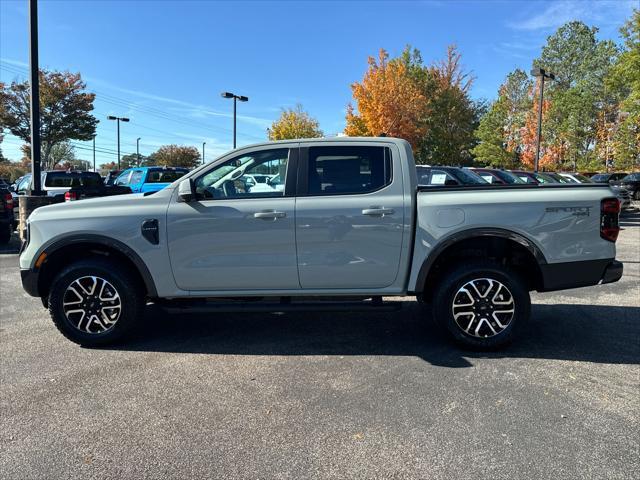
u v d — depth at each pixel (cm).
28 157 5603
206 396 365
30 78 1077
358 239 443
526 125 4178
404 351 457
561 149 4019
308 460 283
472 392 368
